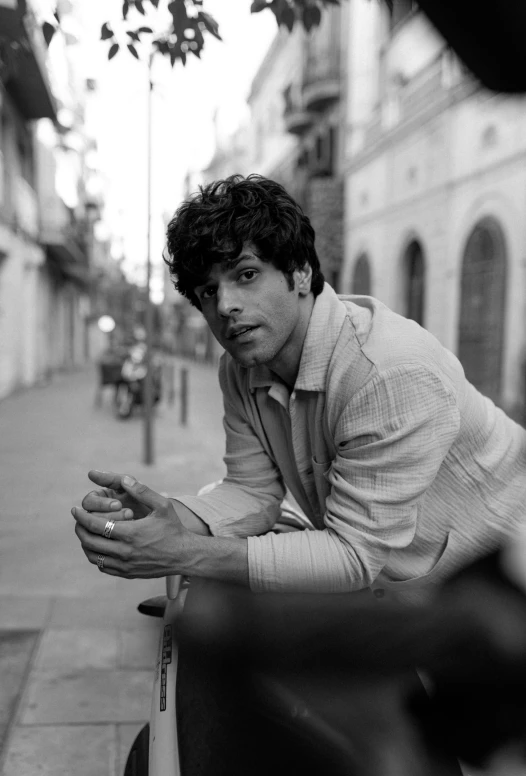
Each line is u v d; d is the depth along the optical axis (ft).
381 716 3.48
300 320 4.79
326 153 65.21
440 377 4.21
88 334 138.41
